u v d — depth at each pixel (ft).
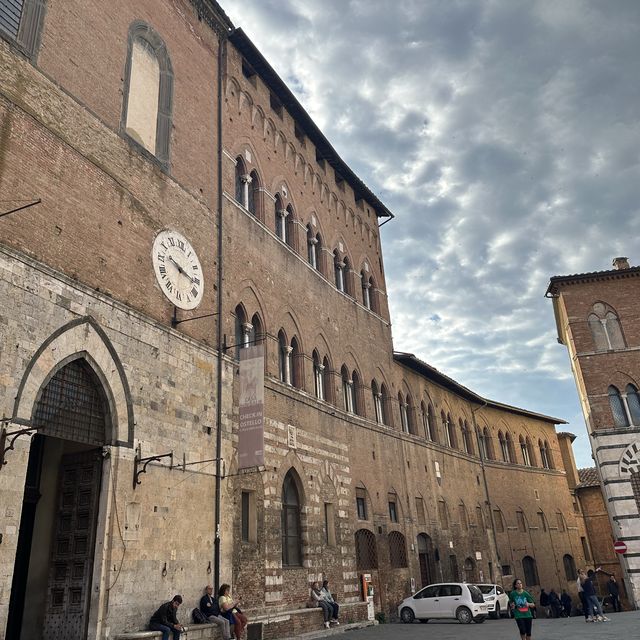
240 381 76.38
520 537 170.50
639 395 133.49
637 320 138.41
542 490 189.06
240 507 74.64
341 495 100.27
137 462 59.98
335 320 115.55
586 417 143.64
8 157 53.62
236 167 95.09
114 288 62.28
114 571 55.21
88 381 58.29
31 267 53.16
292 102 113.80
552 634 75.46
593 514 200.13
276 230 103.40
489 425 181.16
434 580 126.21
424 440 141.18
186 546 64.13
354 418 112.37
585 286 142.61
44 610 56.08
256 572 74.69
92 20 68.54
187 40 87.25
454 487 149.28
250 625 69.97
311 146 122.52
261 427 72.64
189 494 66.23
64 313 55.52
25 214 53.93
